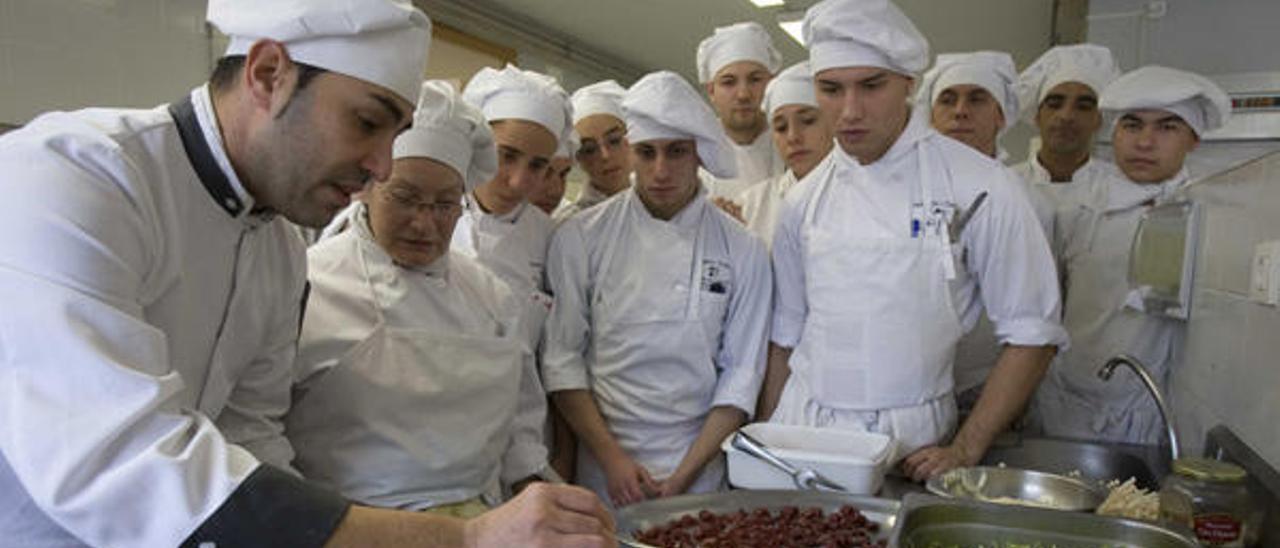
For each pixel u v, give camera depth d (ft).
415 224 4.61
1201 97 6.66
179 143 3.25
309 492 2.63
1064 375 7.22
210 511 2.46
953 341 5.32
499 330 5.24
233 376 3.84
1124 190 7.13
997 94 6.93
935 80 7.27
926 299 5.20
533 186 6.14
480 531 2.74
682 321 6.02
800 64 7.27
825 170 5.74
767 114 8.03
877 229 5.31
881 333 5.25
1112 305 7.06
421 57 3.38
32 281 2.46
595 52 23.80
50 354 2.42
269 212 3.63
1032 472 4.74
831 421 5.54
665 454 6.12
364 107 3.16
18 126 9.77
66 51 10.18
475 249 6.01
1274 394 4.00
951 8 18.30
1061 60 8.20
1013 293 5.24
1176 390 6.33
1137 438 6.77
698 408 6.22
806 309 6.04
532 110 5.85
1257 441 4.25
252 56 3.06
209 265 3.46
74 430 2.39
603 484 6.29
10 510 2.85
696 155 6.05
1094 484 4.70
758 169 8.80
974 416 5.34
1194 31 11.16
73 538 2.85
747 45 8.45
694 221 6.20
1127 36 11.51
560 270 6.34
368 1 3.05
